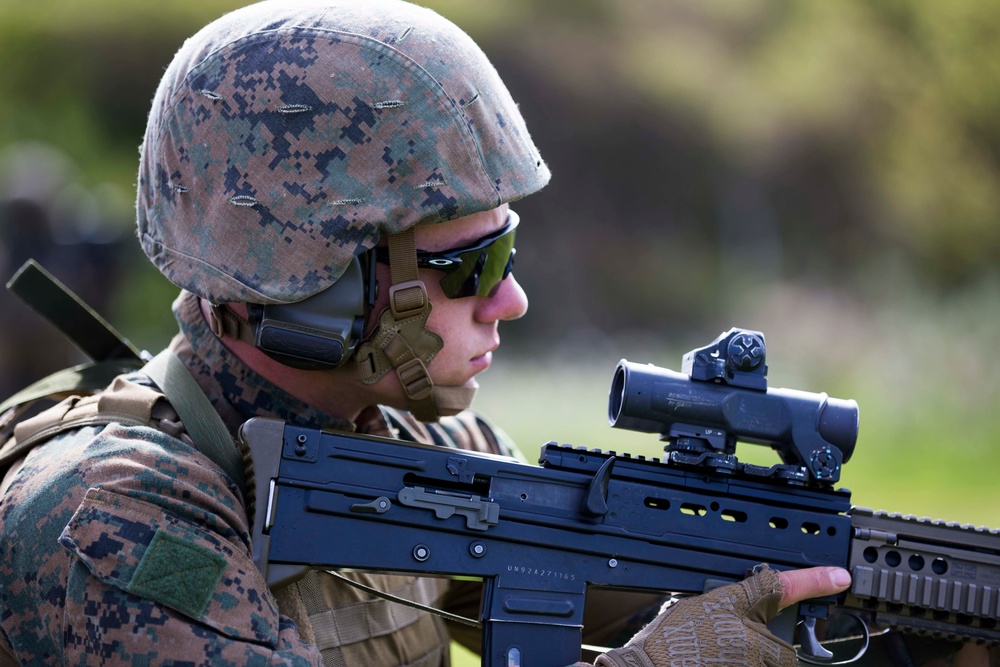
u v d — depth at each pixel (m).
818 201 71.56
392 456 4.57
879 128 71.25
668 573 4.73
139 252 38.31
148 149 4.84
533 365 41.12
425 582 5.57
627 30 72.38
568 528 4.66
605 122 69.56
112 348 5.68
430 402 4.88
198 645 4.00
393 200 4.50
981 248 67.25
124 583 4.00
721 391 4.74
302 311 4.54
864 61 72.25
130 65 66.94
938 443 22.20
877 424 24.39
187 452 4.47
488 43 69.56
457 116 4.57
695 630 4.43
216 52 4.61
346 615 4.96
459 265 4.70
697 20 74.31
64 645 4.07
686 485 4.78
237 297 4.53
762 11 74.88
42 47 65.62
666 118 70.06
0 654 4.46
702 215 70.69
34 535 4.24
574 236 67.69
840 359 37.72
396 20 4.64
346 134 4.48
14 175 20.33
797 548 4.78
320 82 4.49
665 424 4.74
